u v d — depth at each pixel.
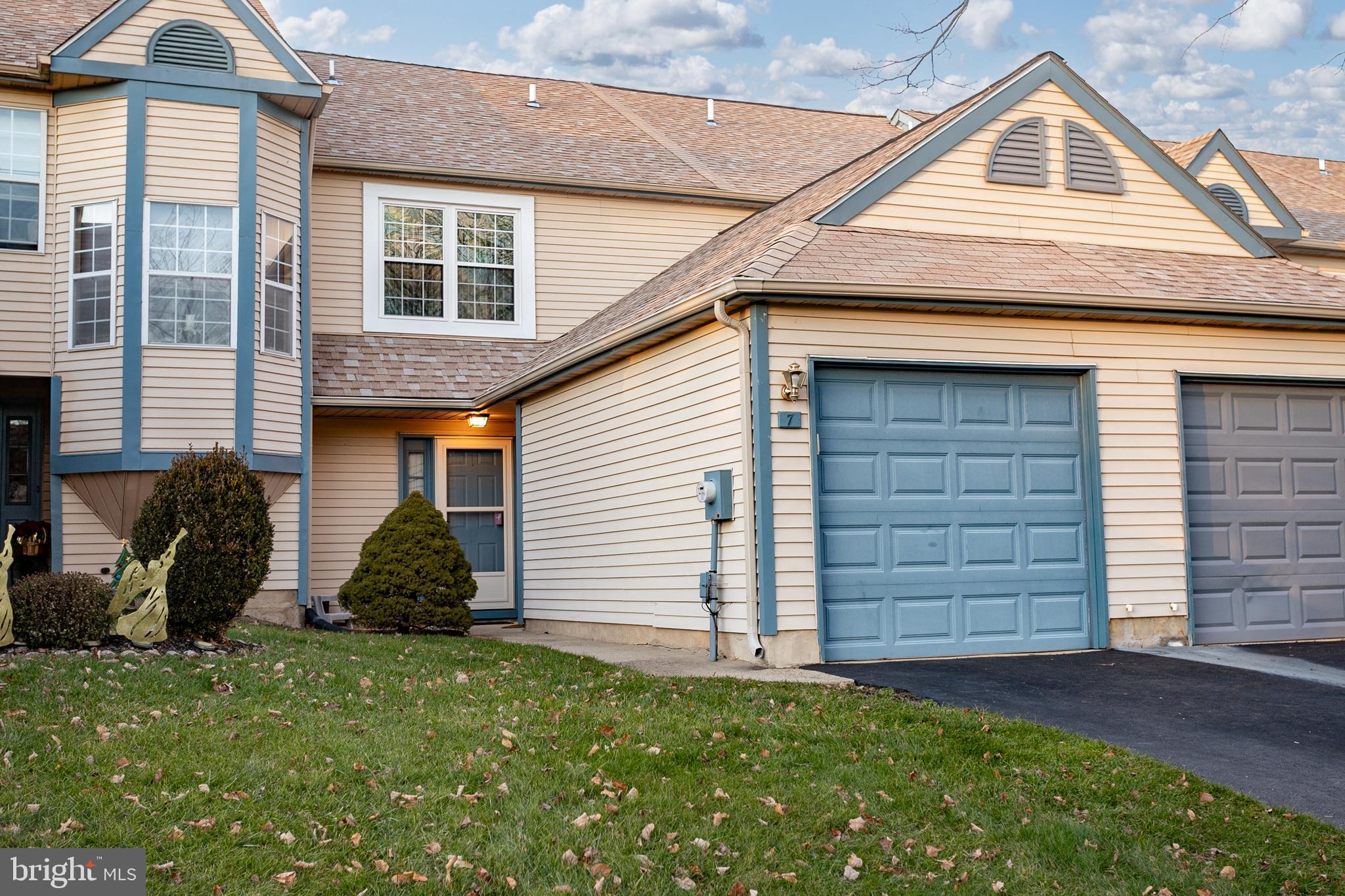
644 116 20.80
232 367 12.98
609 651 10.97
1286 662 9.78
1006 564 10.47
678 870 5.07
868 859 5.33
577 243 17.42
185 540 9.26
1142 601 10.76
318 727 6.76
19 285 12.91
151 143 12.90
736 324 9.78
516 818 5.47
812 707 7.74
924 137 11.50
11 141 13.03
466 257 16.84
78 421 12.78
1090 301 10.40
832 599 9.90
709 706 7.79
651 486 11.63
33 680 7.42
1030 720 7.61
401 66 20.42
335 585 15.43
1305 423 11.67
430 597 12.98
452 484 16.36
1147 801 6.04
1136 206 12.15
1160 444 10.98
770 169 19.34
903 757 6.66
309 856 4.95
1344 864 5.23
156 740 6.29
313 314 15.94
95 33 12.80
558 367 12.92
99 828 5.09
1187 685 8.72
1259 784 6.26
